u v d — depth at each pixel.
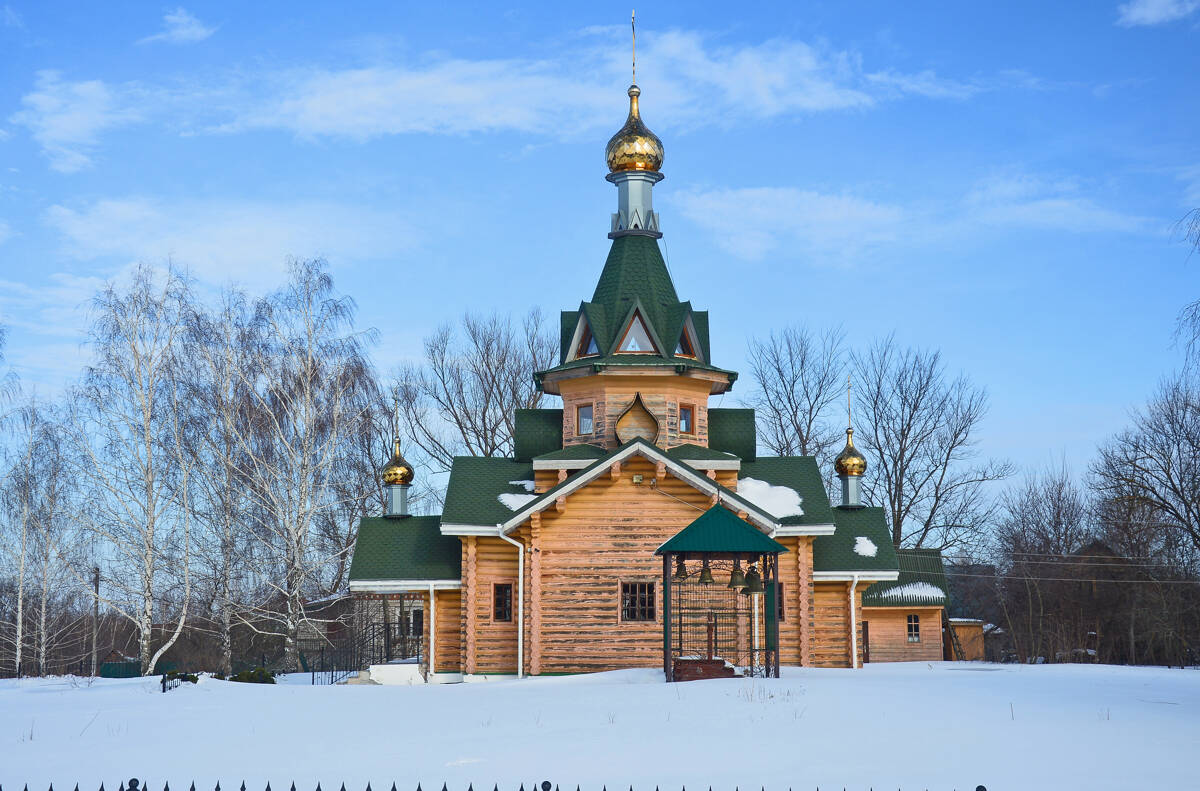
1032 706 21.25
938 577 50.47
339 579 53.59
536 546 34.91
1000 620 70.81
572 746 17.30
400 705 24.38
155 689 31.38
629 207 40.69
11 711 25.00
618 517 35.03
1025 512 71.19
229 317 47.66
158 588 46.00
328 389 47.91
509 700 24.47
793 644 35.72
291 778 15.20
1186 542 56.97
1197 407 56.03
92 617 61.41
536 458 36.84
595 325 38.53
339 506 54.00
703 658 29.94
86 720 22.73
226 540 46.16
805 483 38.31
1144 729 18.27
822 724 18.86
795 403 66.62
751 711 20.50
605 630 34.56
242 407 47.25
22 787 15.03
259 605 47.28
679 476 34.41
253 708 24.41
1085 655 61.16
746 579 28.28
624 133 41.00
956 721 19.12
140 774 15.92
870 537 39.03
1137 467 56.81
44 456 46.22
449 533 35.50
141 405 45.50
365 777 15.14
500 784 14.30
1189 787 13.61
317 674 43.16
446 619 37.25
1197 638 56.06
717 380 38.94
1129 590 59.22
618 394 37.91
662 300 39.53
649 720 19.84
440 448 62.44
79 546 46.78
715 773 14.84
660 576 34.75
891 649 49.88
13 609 49.91
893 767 15.06
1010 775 14.41
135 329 45.94
